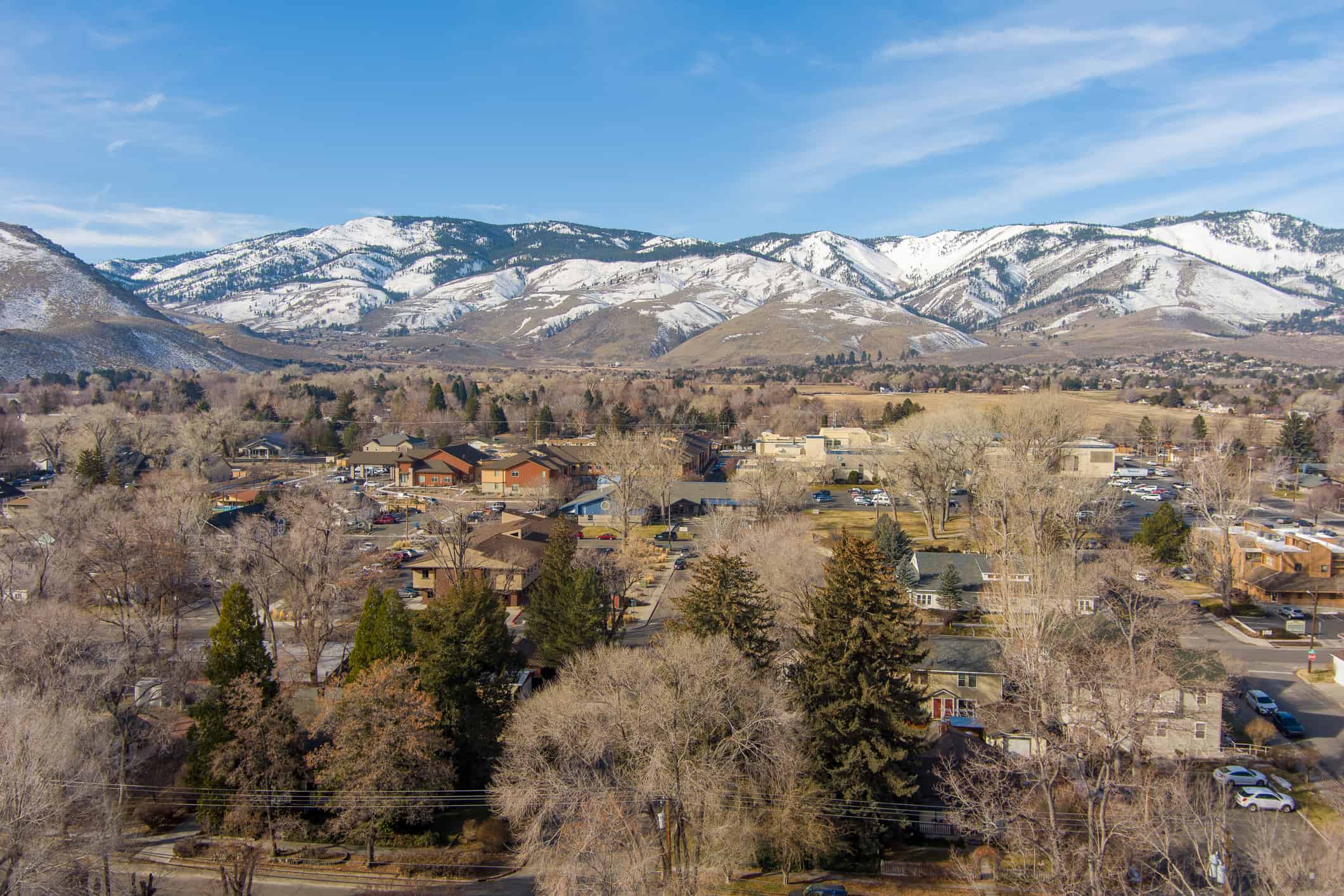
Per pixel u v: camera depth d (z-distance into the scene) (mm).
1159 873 28156
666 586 66250
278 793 34188
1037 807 31703
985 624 53750
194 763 35031
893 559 61250
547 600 48156
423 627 39906
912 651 35562
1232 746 40156
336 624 54500
